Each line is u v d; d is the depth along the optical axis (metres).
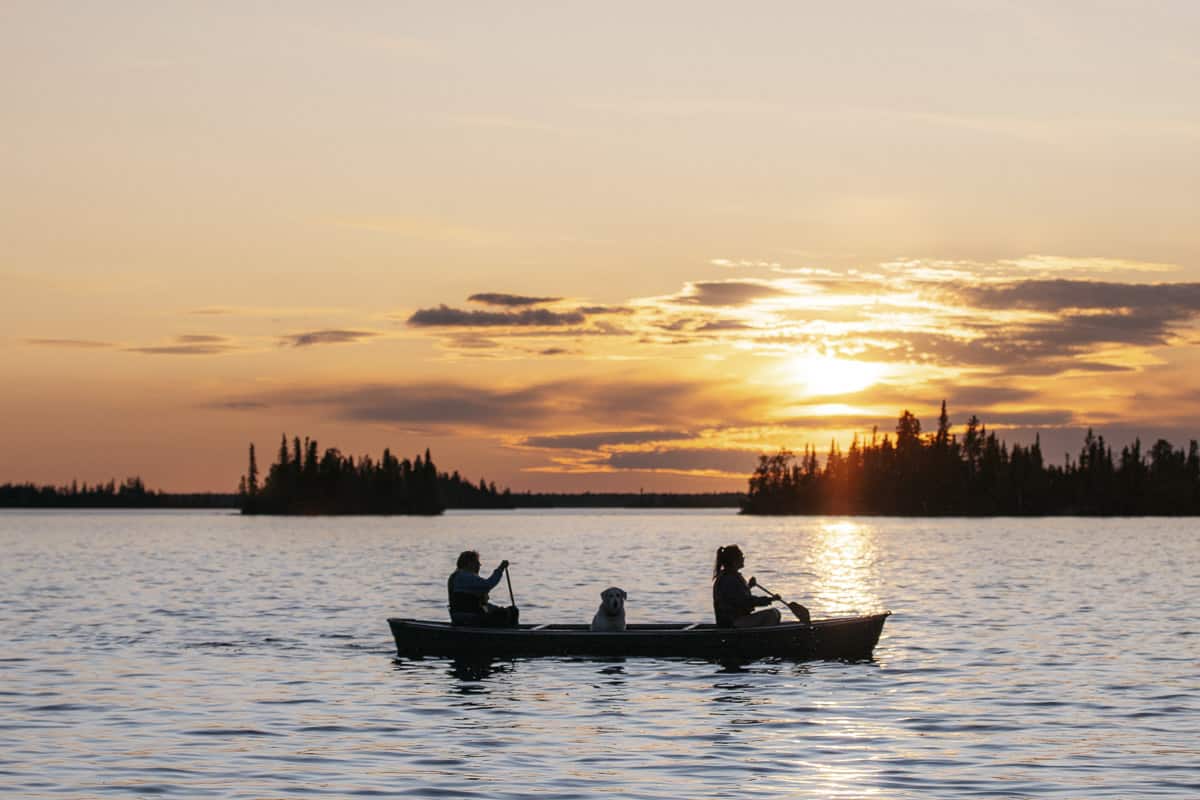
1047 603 38.75
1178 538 121.56
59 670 23.52
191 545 103.38
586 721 18.34
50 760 15.60
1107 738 16.94
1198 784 14.27
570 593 44.38
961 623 32.25
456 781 14.45
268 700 20.19
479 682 22.16
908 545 103.31
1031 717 18.48
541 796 13.73
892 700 20.11
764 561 73.12
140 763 15.43
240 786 14.21
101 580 52.28
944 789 14.05
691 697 20.52
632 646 25.19
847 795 13.78
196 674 23.06
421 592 44.84
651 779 14.54
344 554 83.75
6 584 49.31
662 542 113.31
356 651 26.59
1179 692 20.66
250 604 39.09
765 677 22.77
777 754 15.95
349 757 15.79
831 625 25.28
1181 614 34.66
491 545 104.44
